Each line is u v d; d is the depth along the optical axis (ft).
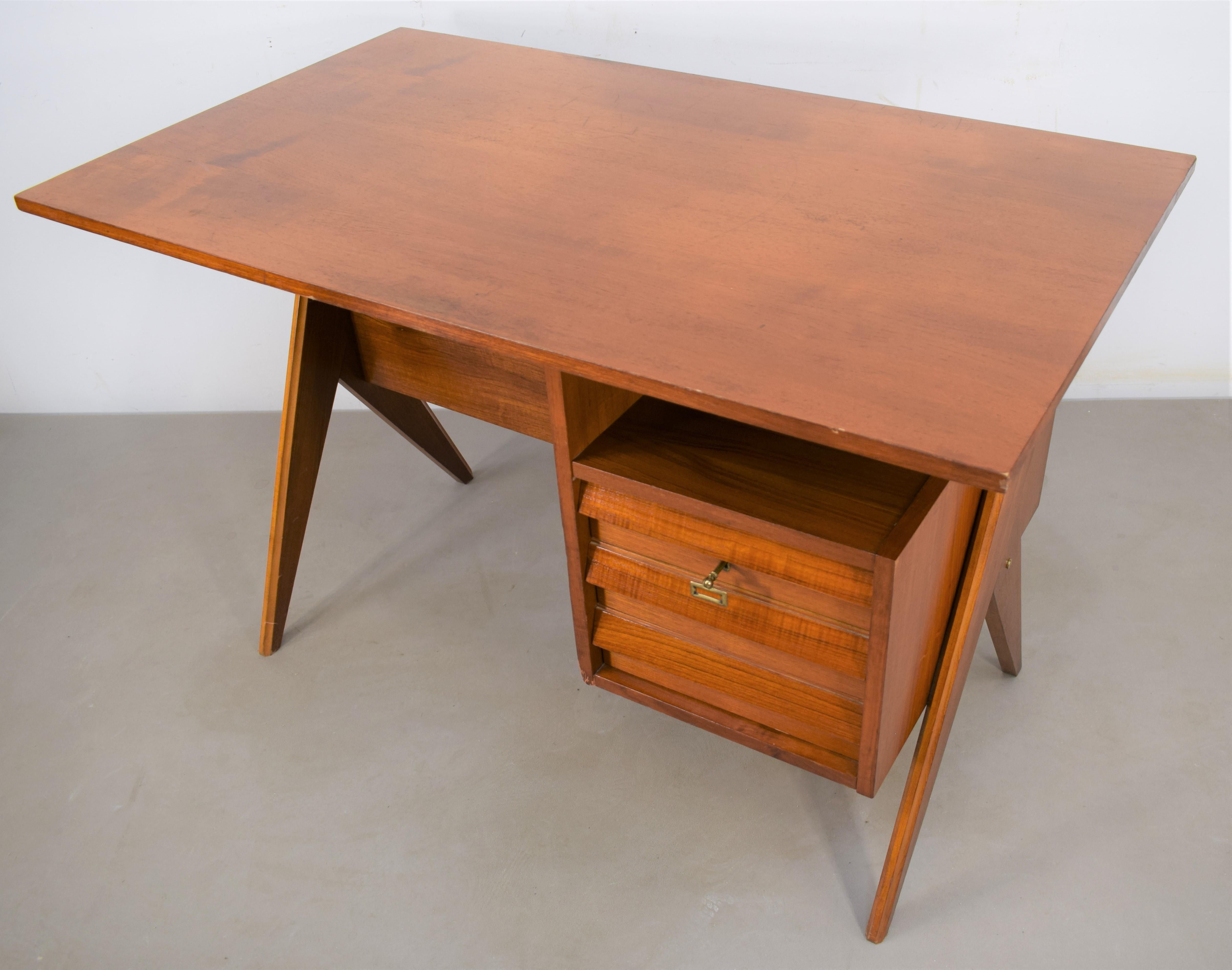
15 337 8.29
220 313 8.09
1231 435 7.54
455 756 5.67
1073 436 7.63
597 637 5.06
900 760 5.53
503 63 6.00
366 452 8.07
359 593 6.77
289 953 4.77
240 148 5.08
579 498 4.46
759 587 4.23
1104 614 6.22
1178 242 7.09
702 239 4.24
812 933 4.75
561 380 3.94
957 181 4.61
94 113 7.29
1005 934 4.68
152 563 7.08
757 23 6.64
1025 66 6.53
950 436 3.14
